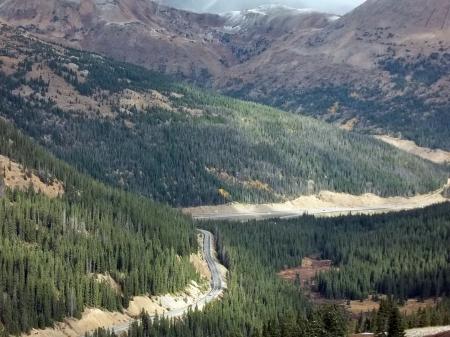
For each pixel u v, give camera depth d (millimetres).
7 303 162625
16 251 179625
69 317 175750
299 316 181500
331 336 166000
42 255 184375
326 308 174625
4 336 155750
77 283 180500
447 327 167875
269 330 173750
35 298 171250
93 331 174875
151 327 176000
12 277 169625
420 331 165375
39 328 167000
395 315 155875
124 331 176250
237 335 176000
